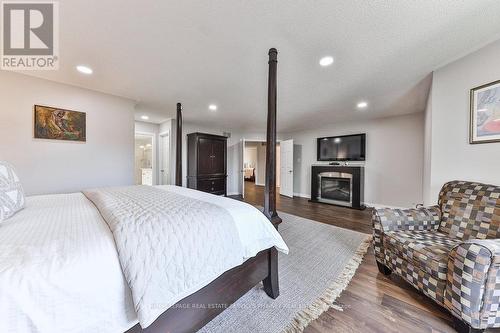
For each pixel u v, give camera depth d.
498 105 1.65
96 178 2.86
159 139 5.26
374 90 2.83
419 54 1.91
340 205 4.83
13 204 1.17
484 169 1.75
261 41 1.72
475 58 1.82
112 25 1.51
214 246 1.03
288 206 4.80
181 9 1.35
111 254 0.76
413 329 1.22
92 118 2.82
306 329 1.22
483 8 1.34
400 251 1.59
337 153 5.19
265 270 1.47
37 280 0.60
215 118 4.65
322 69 2.22
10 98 2.26
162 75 2.37
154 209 1.12
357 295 1.54
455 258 1.19
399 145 4.28
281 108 3.77
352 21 1.47
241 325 1.25
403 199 4.23
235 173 6.43
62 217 1.13
